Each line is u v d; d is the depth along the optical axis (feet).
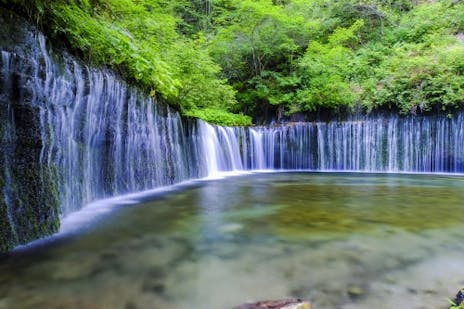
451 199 22.43
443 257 10.74
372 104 45.24
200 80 34.94
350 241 12.57
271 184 30.89
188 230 14.19
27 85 12.10
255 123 57.11
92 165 19.17
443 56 41.86
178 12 69.97
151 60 21.88
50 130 13.48
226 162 42.42
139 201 20.88
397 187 28.81
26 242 11.51
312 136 47.57
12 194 11.03
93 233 13.52
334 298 7.86
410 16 62.54
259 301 7.66
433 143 41.32
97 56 18.90
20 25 11.91
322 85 50.62
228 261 10.40
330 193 25.26
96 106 18.85
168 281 8.86
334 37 58.85
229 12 62.39
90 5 19.29
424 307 7.41
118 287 8.43
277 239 12.87
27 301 7.60
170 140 29.17
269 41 59.21
